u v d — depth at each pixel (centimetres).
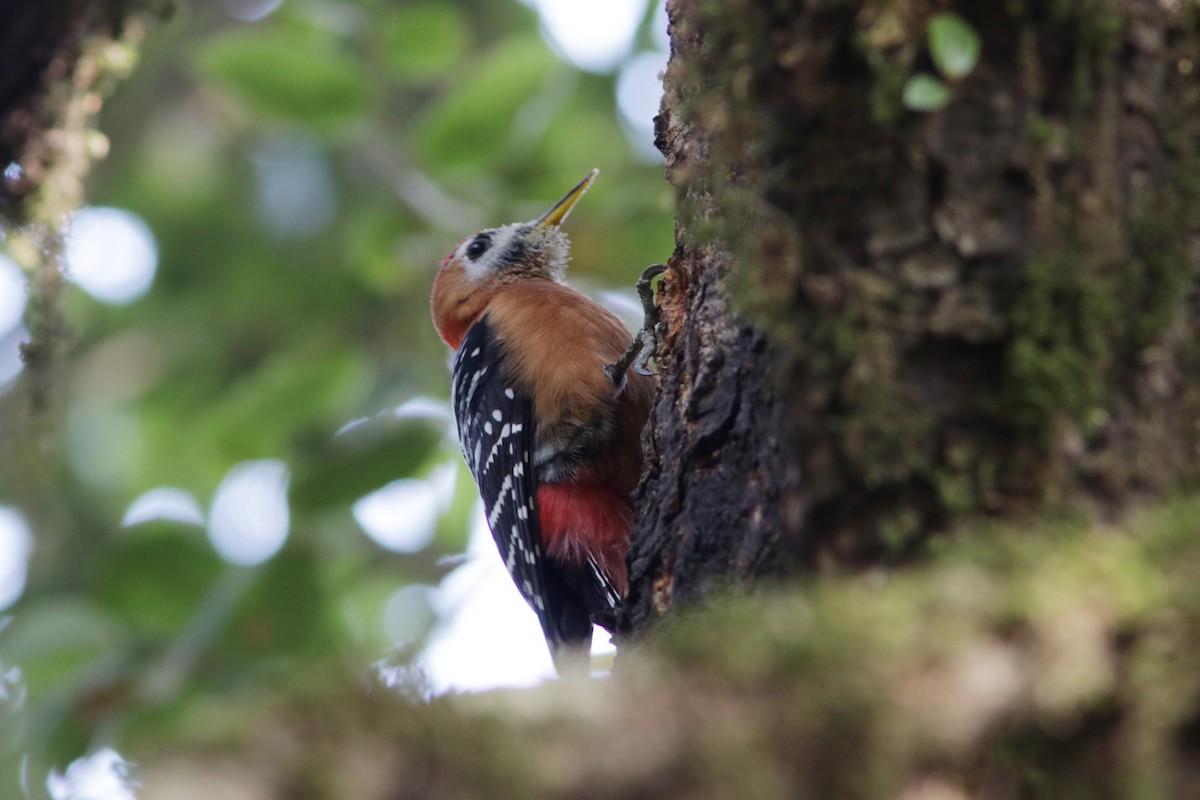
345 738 361
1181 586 379
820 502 438
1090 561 390
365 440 1127
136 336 1534
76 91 1045
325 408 1184
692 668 380
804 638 380
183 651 1048
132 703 1009
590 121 1438
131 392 1502
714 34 479
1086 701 375
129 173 1582
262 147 1585
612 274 1224
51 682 1098
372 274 1277
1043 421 426
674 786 360
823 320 443
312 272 1479
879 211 445
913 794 371
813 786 366
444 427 1168
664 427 618
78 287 1516
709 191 589
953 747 372
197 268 1559
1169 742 376
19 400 1482
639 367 910
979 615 379
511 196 1229
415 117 1305
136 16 1059
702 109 491
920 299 438
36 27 1013
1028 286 433
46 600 1341
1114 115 449
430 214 1234
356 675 380
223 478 1196
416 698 373
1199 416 446
